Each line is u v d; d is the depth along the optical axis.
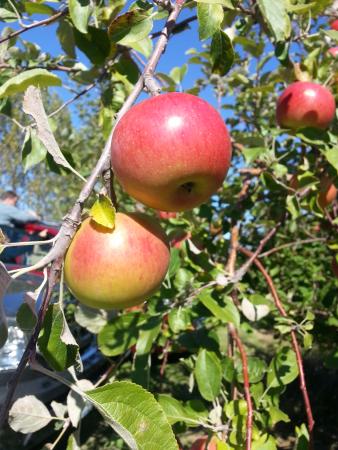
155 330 0.36
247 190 0.59
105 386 0.20
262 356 1.30
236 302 0.40
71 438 0.27
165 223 0.50
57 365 0.21
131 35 0.28
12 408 0.25
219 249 0.54
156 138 0.22
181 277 0.38
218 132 0.23
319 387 1.05
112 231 0.23
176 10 0.26
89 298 0.24
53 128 0.40
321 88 0.47
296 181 0.49
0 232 0.18
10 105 0.39
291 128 0.48
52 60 0.45
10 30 0.44
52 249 0.19
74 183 1.08
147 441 0.19
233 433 0.30
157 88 0.24
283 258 0.92
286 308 0.65
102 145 1.05
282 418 0.32
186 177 0.22
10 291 0.43
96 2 0.37
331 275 0.85
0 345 0.19
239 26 0.49
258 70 0.64
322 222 0.55
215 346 0.38
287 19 0.30
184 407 0.34
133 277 0.23
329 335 0.70
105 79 0.44
